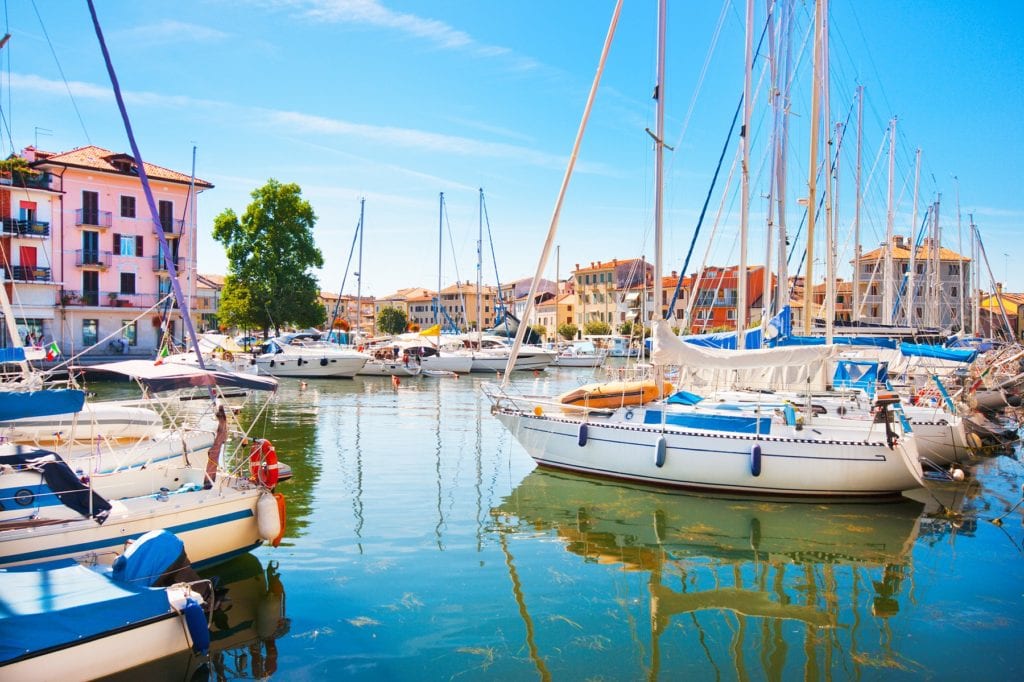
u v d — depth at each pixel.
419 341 52.75
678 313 72.75
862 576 10.30
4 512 8.98
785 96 20.47
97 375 36.91
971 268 49.41
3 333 40.94
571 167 16.48
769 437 13.98
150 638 7.14
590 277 94.88
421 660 7.70
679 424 15.14
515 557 10.90
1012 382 25.98
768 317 19.45
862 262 54.03
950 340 27.98
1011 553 11.23
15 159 35.50
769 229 20.16
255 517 10.09
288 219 52.25
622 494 14.52
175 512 9.24
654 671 7.54
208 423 16.39
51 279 42.69
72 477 8.80
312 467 17.09
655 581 10.05
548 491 14.75
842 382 17.95
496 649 7.96
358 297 54.28
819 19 16.59
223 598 9.19
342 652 7.84
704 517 13.02
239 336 59.84
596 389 16.38
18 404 8.52
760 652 8.01
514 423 17.17
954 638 8.38
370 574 10.08
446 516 12.97
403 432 22.53
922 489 15.09
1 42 12.80
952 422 15.93
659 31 15.25
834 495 13.88
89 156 46.59
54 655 6.56
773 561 10.86
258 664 7.56
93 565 8.19
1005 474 16.94
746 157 18.45
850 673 7.55
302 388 37.50
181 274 48.53
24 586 7.10
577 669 7.56
